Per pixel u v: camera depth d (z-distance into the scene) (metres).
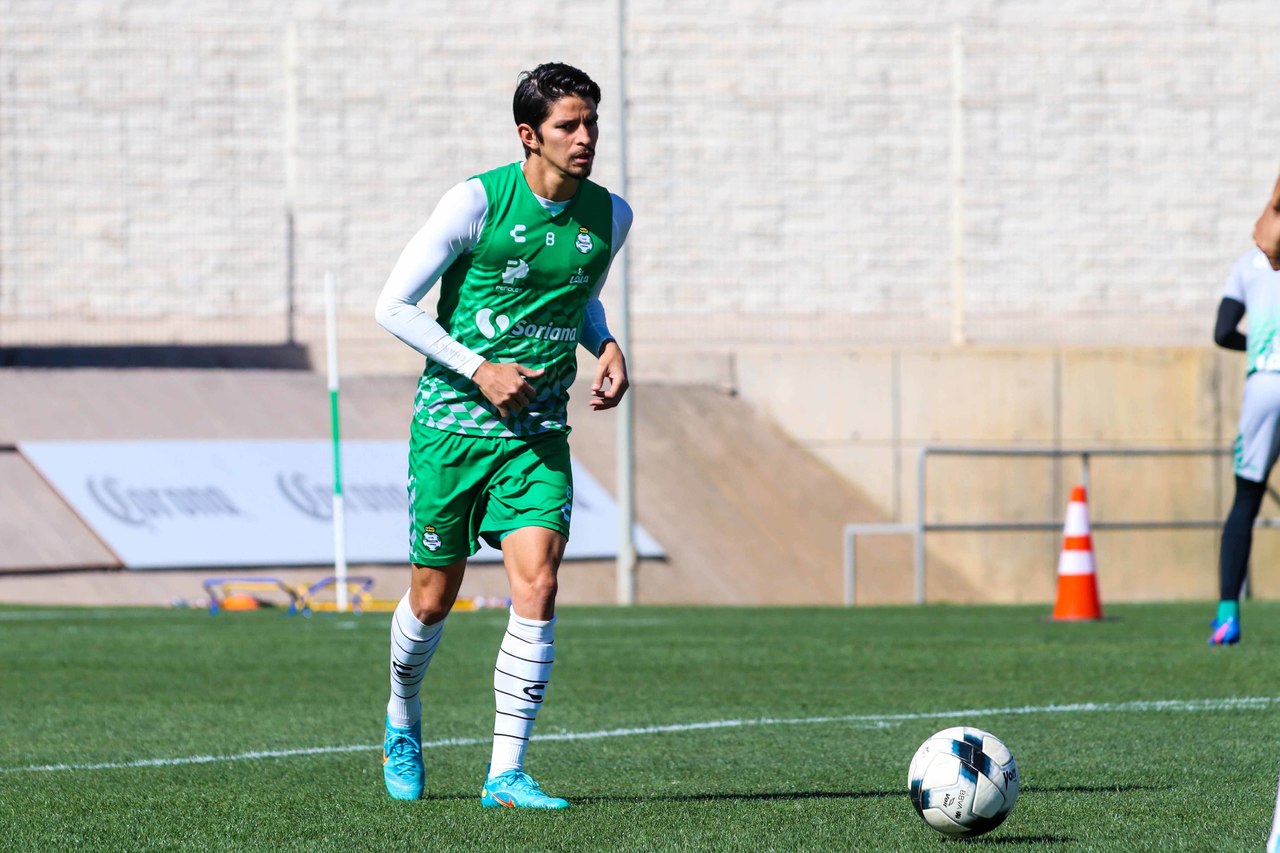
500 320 16.98
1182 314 98.62
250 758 21.75
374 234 92.69
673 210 94.62
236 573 63.22
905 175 96.69
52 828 16.42
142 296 90.81
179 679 32.38
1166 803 17.28
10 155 90.06
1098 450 66.69
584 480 73.38
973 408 82.69
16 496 65.12
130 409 72.69
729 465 78.81
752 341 94.75
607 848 14.84
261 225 91.94
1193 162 99.00
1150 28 98.88
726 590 70.38
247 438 72.38
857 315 95.88
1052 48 98.25
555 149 16.58
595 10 95.62
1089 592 46.84
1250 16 100.19
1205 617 48.09
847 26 96.50
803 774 19.84
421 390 17.30
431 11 95.19
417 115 93.38
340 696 29.52
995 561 80.31
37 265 90.00
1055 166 97.88
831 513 79.19
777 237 95.31
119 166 91.00
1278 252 15.74
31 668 34.38
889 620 48.16
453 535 17.39
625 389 17.62
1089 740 22.48
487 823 16.31
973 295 96.81
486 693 29.77
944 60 97.38
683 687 30.17
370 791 18.77
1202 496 82.38
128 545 63.59
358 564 64.81
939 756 15.12
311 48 92.81
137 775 20.25
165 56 91.75
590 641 40.00
